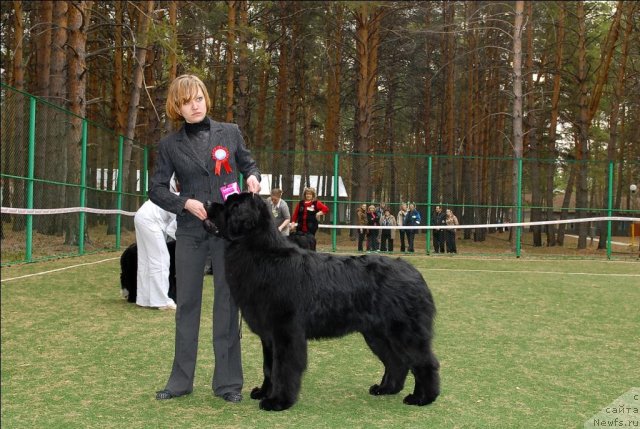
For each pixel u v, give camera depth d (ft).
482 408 15.46
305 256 14.73
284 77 109.40
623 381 18.21
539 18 103.35
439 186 72.43
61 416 14.35
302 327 14.47
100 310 28.22
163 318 26.63
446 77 110.22
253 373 18.85
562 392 16.99
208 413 14.76
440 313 29.73
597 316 29.68
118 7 81.30
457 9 110.52
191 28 83.82
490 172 121.70
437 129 127.85
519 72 75.00
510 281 43.52
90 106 104.22
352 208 72.69
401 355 15.08
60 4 61.77
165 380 17.54
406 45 109.09
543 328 26.43
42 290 33.35
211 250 16.07
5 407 14.97
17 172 48.70
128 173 66.69
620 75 90.74
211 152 16.03
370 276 14.84
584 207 84.28
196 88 16.01
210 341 22.80
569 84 109.29
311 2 99.35
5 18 90.02
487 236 91.86
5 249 49.80
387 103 126.41
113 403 15.42
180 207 15.25
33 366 18.81
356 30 99.30
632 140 115.85
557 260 64.80
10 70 95.40
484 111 113.60
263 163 71.67
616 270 53.62
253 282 14.37
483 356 21.20
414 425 14.11
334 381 17.85
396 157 72.74
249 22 85.92
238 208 14.39
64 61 65.05
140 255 29.01
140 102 97.55
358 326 14.75
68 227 54.80
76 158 51.72
